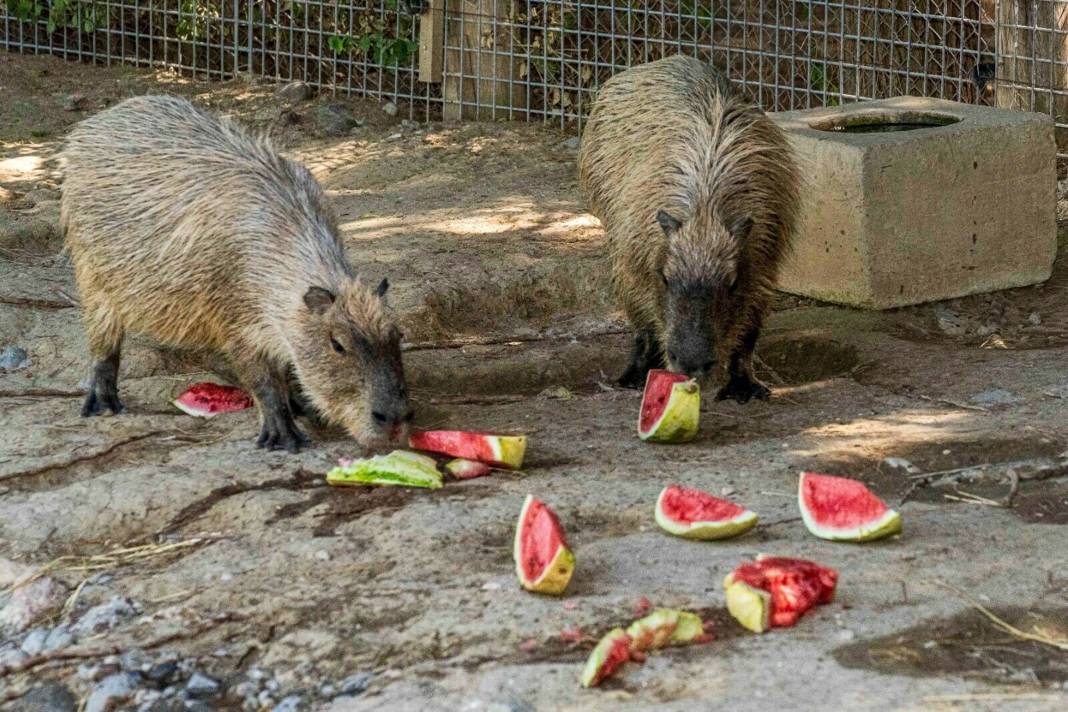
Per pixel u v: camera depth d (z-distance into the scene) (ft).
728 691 14.29
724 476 17.03
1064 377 18.76
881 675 14.40
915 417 18.11
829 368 19.92
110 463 17.66
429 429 18.24
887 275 20.53
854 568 15.55
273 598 15.64
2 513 16.90
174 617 15.57
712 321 17.84
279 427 17.75
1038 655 14.65
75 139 18.54
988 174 20.79
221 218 17.75
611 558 15.79
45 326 19.97
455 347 20.10
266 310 17.58
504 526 16.33
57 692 15.06
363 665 14.90
